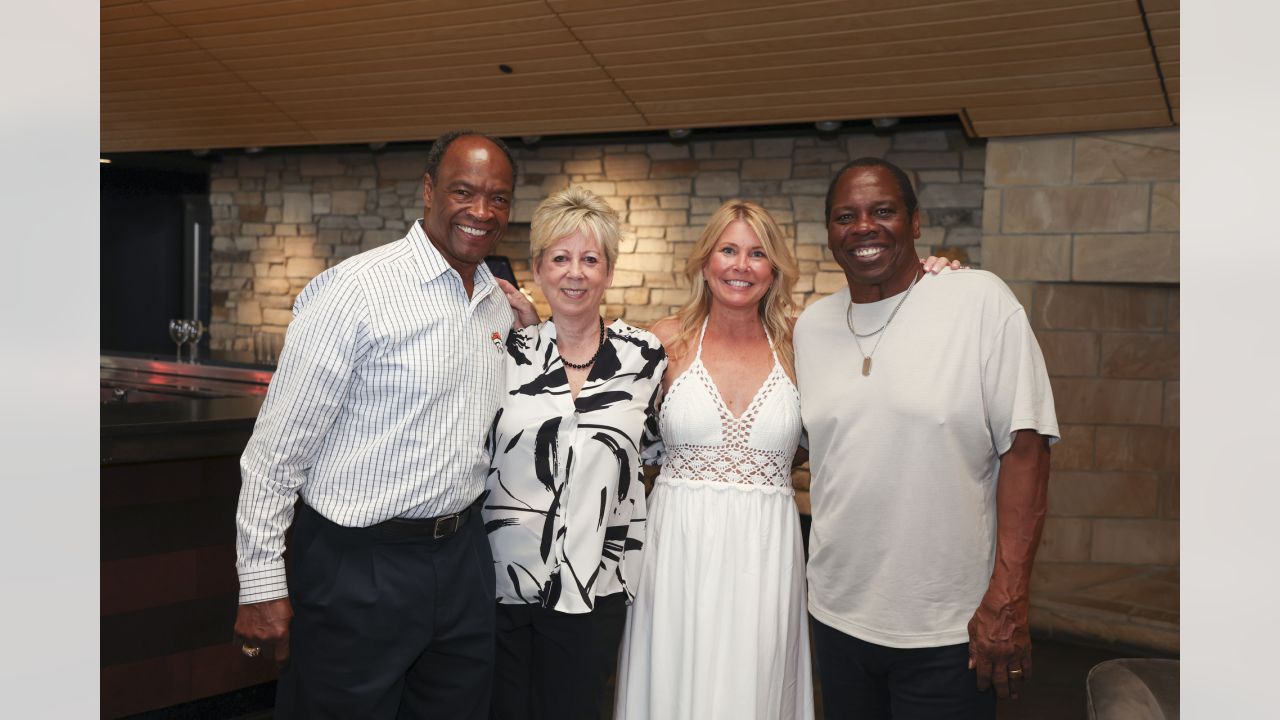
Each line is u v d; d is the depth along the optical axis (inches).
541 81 203.5
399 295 67.6
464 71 204.8
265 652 68.9
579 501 77.0
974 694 71.4
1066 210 181.2
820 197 217.6
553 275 77.9
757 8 163.3
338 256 279.3
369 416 67.6
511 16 179.2
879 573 72.3
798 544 83.2
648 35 177.9
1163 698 71.1
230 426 109.1
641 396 80.7
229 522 116.6
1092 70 160.9
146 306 323.3
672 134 218.8
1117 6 145.0
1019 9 150.4
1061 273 182.5
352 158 275.6
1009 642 68.4
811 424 76.7
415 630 69.4
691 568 79.7
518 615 78.5
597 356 79.8
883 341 73.4
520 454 76.9
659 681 80.5
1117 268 178.1
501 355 75.0
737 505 79.9
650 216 234.5
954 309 71.2
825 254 217.6
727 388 81.9
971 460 70.8
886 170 73.7
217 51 214.7
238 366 216.2
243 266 293.4
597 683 79.9
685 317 85.1
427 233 71.4
